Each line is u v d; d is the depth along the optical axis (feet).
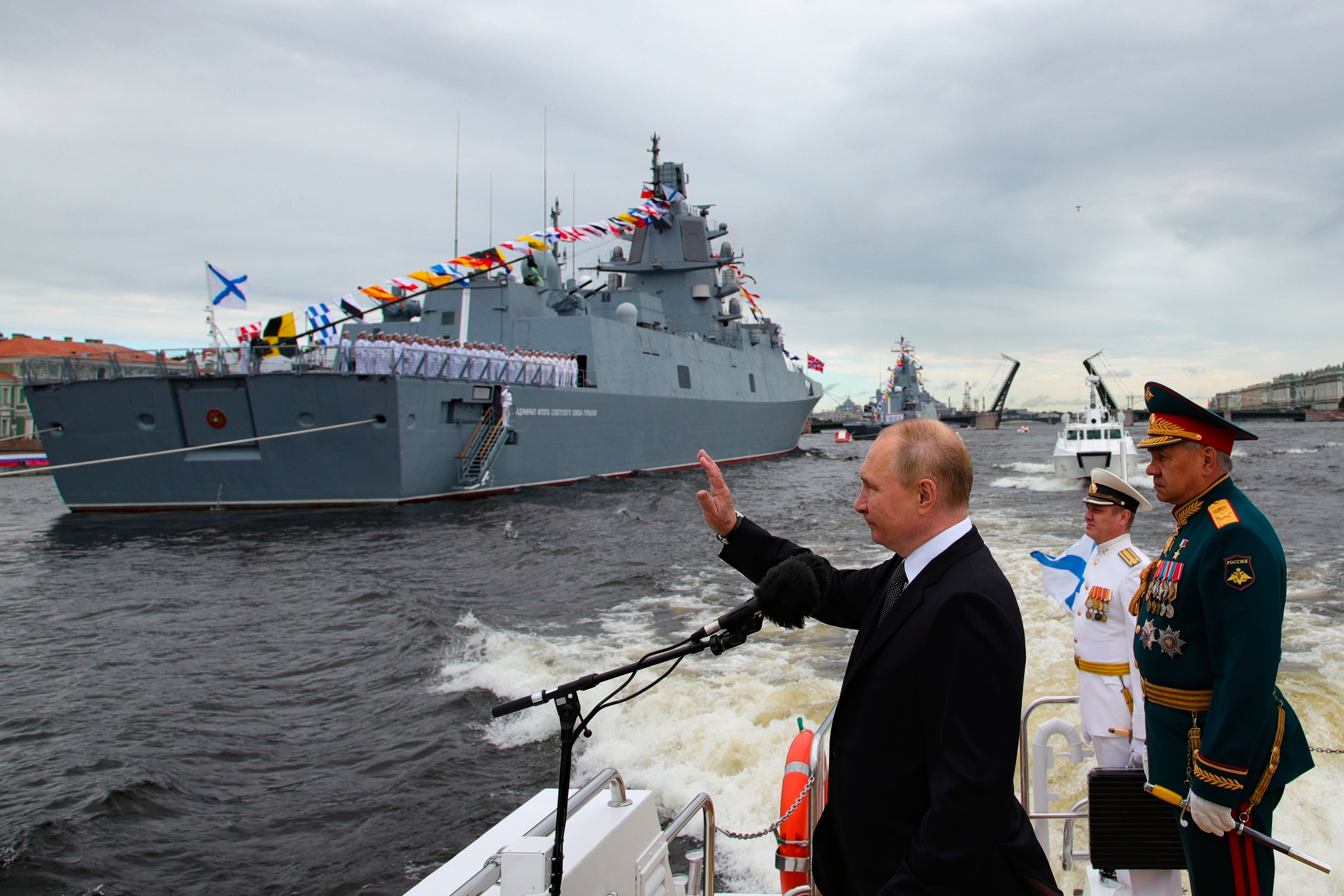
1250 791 9.16
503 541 64.49
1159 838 10.77
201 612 45.21
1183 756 9.76
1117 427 111.65
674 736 24.07
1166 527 73.05
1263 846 9.18
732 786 21.25
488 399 92.12
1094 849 10.95
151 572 56.75
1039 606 36.81
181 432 84.69
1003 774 6.48
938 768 6.64
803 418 192.95
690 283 148.56
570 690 7.53
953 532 7.50
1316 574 46.91
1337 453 182.60
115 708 30.50
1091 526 14.25
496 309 113.09
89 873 19.45
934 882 6.29
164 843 20.80
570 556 57.11
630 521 74.69
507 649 34.60
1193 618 9.65
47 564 61.00
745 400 155.53
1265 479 118.83
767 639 34.17
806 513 84.02
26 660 37.32
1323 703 24.12
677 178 146.51
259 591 49.60
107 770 24.89
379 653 35.96
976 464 168.25
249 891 18.71
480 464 91.91
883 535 7.73
